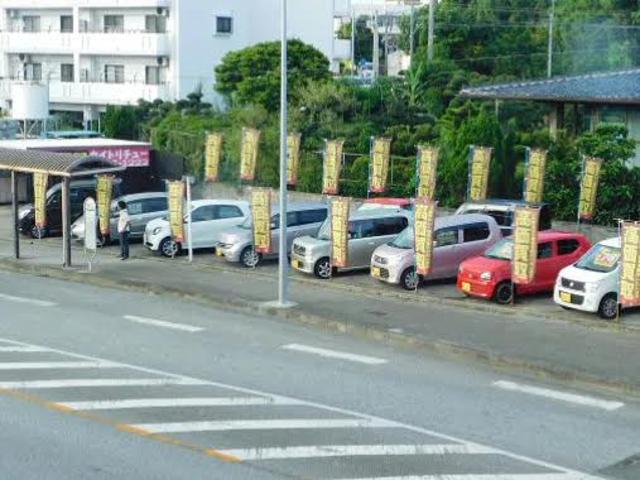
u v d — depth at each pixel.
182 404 26.45
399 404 26.62
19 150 52.59
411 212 48.59
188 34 92.38
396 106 75.25
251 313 39.41
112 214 57.00
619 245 38.59
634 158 59.12
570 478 21.05
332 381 28.98
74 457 22.31
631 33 93.88
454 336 34.06
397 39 136.25
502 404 26.84
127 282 44.97
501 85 65.31
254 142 61.41
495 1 101.94
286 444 23.14
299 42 83.62
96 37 94.50
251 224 50.31
